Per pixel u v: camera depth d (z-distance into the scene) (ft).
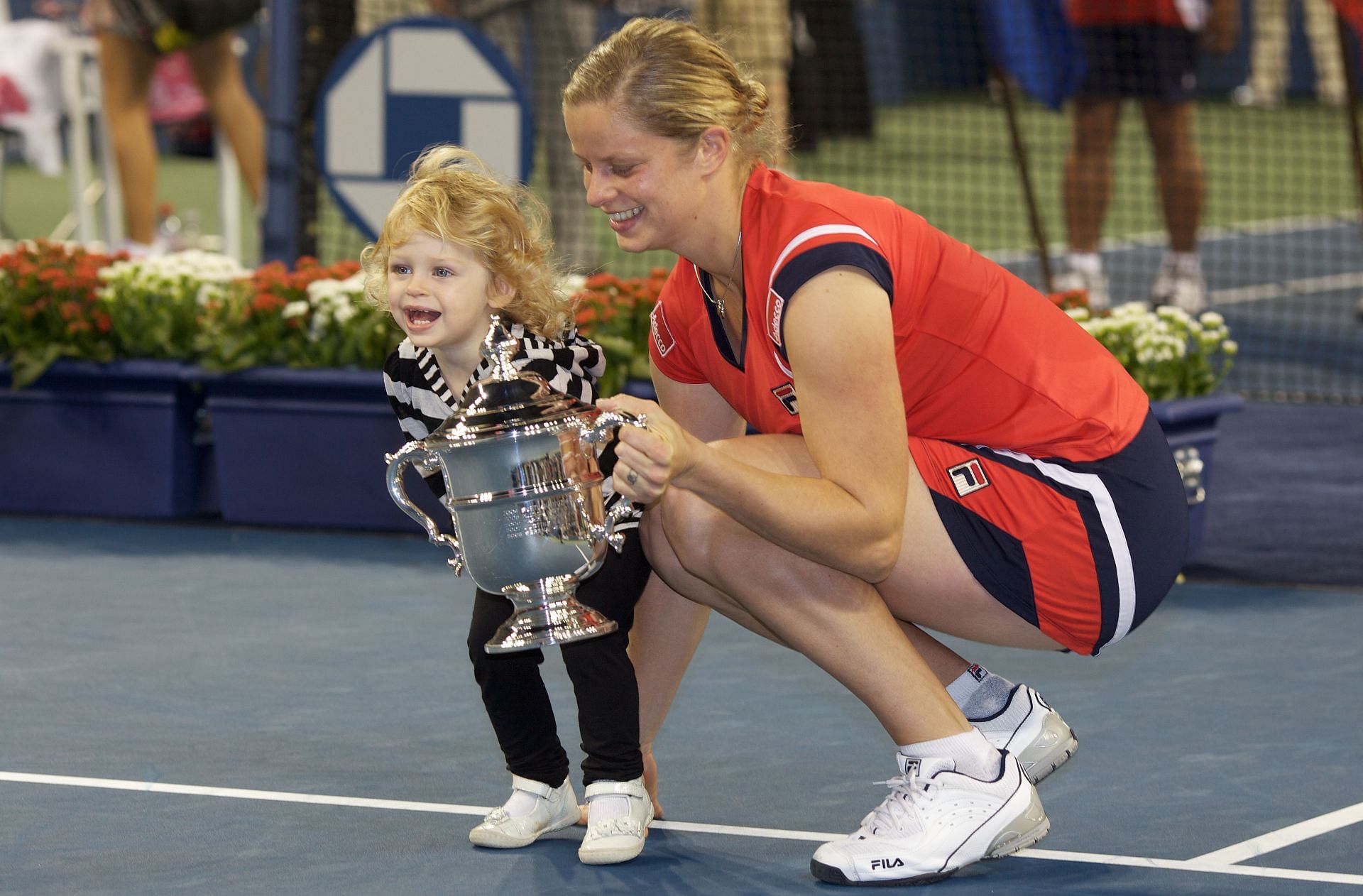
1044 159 134.92
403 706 30.66
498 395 21.84
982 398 22.35
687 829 24.71
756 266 21.48
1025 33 67.72
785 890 22.27
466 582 39.52
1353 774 26.84
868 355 20.59
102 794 26.02
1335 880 22.50
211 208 114.32
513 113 50.44
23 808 25.38
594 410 21.89
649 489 20.22
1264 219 114.93
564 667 32.91
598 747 23.49
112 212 77.36
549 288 24.17
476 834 23.98
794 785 26.61
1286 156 139.54
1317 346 71.97
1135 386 23.50
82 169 78.79
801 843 24.14
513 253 23.65
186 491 45.65
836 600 22.06
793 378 21.52
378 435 43.34
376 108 51.19
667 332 24.36
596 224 93.76
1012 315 22.49
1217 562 40.96
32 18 125.90
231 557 41.60
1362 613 36.76
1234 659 33.47
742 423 25.46
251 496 44.37
